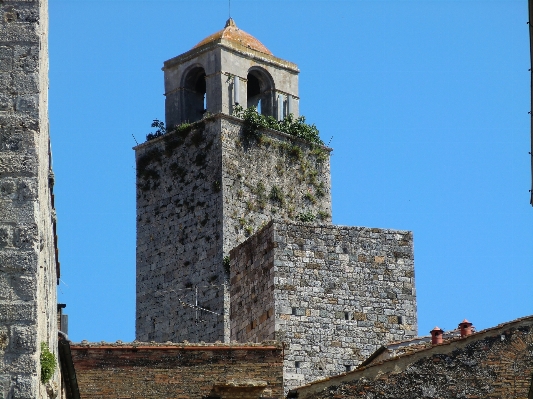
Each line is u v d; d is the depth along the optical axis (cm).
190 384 7725
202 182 13325
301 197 13612
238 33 14088
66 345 6494
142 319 13275
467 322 8725
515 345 7700
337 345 10181
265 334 10219
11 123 5388
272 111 13988
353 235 10450
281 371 7756
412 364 7706
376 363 7719
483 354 7694
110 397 7669
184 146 13538
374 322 10312
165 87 14038
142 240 13538
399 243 10525
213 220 13150
